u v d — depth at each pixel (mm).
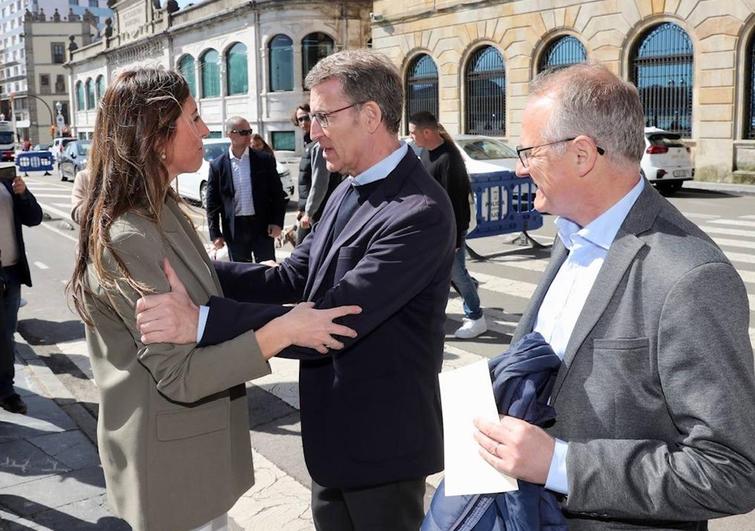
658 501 1376
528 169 1658
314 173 5762
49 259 10836
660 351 1420
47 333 6832
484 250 10289
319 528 2432
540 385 1628
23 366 5723
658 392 1460
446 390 1699
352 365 2156
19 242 5012
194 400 1870
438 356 2252
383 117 2176
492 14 22453
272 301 2561
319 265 2346
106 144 1905
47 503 3584
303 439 2283
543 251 10086
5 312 4629
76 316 7430
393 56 26266
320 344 1918
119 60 45688
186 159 2004
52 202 18844
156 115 1897
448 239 2129
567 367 1552
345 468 2174
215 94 35969
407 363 2166
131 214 1886
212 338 1871
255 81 32469
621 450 1424
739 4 17047
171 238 1984
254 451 4152
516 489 1537
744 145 17531
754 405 1368
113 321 1956
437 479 3773
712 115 17969
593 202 1601
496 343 5965
